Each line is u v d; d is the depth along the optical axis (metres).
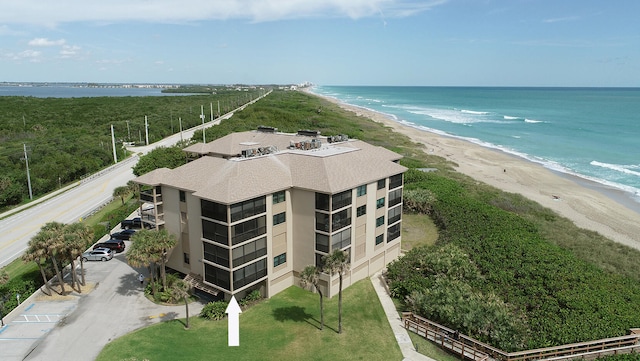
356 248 42.66
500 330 31.64
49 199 73.38
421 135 146.88
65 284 42.50
